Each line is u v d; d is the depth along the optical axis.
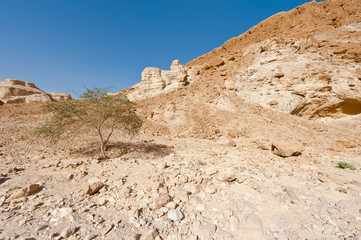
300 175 5.83
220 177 5.14
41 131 8.45
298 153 9.27
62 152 8.58
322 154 9.84
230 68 31.53
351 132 16.86
